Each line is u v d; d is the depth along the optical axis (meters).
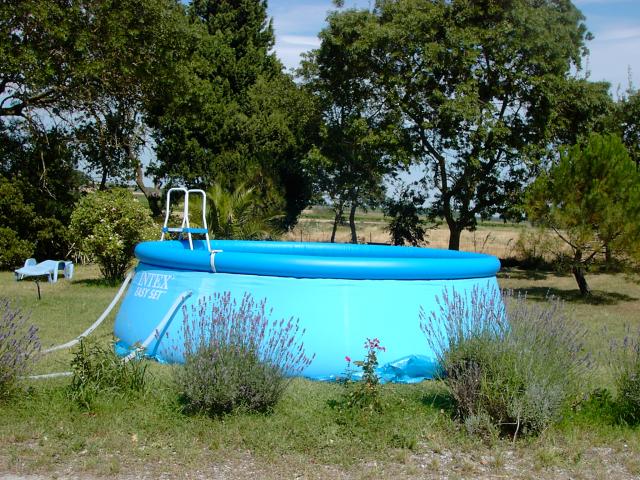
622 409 5.37
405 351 6.27
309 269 6.31
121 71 19.80
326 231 38.69
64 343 7.80
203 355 5.21
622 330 10.38
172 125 28.33
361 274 6.34
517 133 23.38
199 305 6.58
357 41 22.78
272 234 18.84
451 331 5.48
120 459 4.30
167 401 5.31
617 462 4.52
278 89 30.77
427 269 6.54
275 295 6.37
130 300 7.61
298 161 29.59
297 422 4.99
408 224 27.25
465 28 22.58
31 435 4.65
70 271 15.80
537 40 21.86
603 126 25.03
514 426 4.91
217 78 31.20
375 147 24.06
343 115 25.92
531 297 15.90
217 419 5.00
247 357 5.22
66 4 18.41
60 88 19.56
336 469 4.25
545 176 16.08
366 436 4.76
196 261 6.76
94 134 22.25
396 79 22.73
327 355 6.17
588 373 6.23
